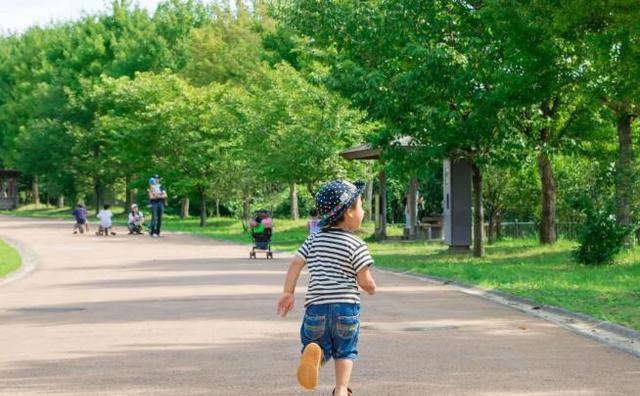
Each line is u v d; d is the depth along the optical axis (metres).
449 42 32.16
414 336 13.76
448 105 31.89
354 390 9.69
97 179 89.88
